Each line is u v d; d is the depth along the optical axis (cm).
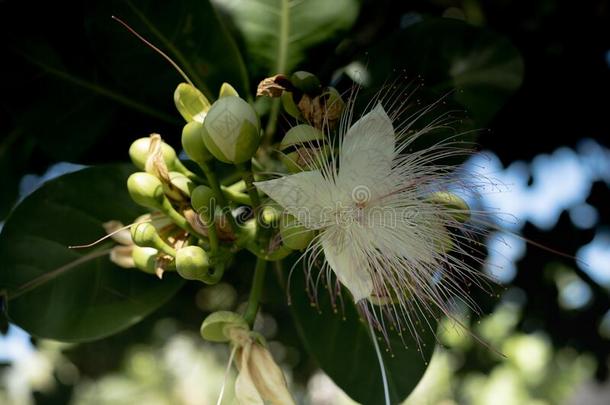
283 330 172
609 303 147
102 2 80
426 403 276
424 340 83
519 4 111
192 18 81
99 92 85
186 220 76
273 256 77
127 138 86
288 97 77
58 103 85
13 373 157
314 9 83
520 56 84
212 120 73
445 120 82
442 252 78
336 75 85
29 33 84
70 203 82
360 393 84
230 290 154
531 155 114
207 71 82
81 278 82
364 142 76
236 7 83
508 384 279
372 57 84
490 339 188
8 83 84
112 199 82
